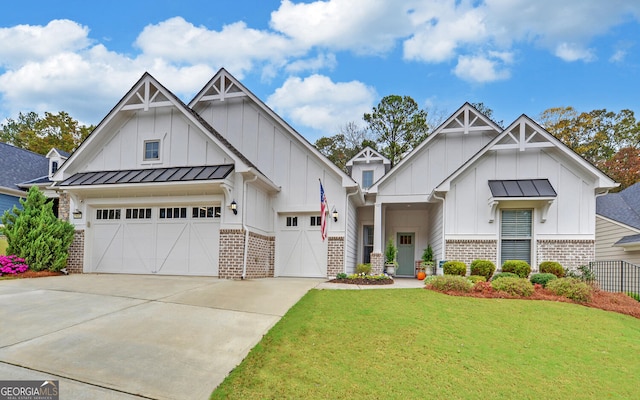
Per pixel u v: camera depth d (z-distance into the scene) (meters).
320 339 5.91
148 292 8.94
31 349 5.23
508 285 9.85
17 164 20.95
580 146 30.55
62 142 33.75
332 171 14.22
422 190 15.38
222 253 12.09
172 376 4.59
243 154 15.00
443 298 9.11
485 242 13.30
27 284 10.09
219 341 5.71
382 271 15.28
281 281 11.83
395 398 4.37
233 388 4.36
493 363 5.53
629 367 5.75
